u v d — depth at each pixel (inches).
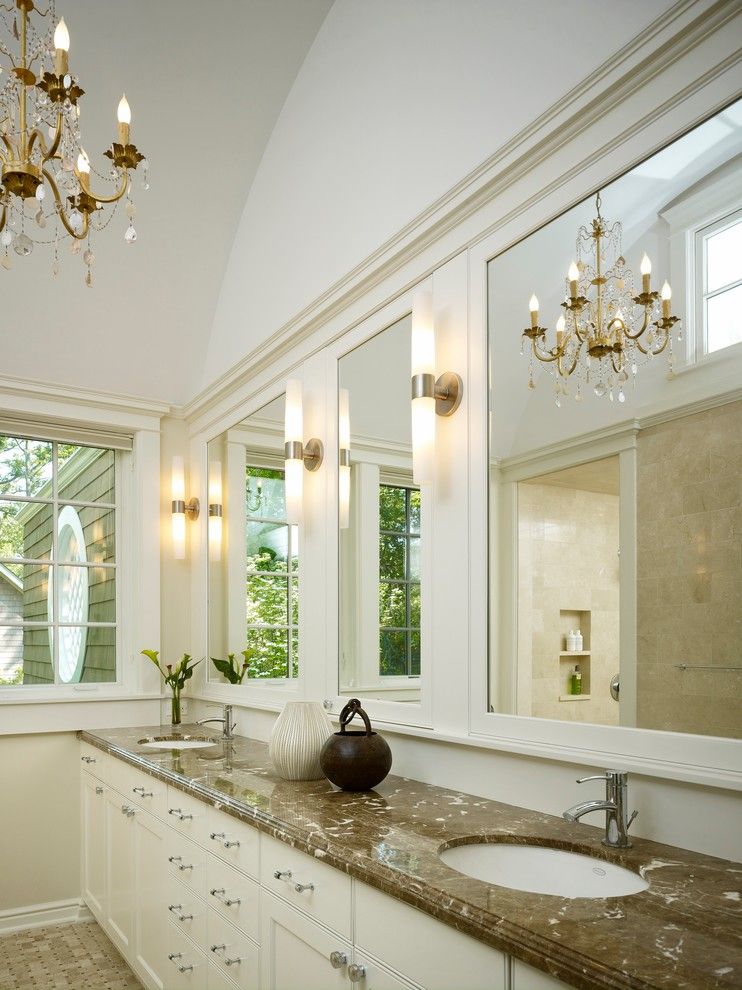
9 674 149.3
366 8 115.0
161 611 164.6
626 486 65.6
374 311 105.2
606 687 66.1
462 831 66.5
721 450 58.0
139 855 114.7
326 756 84.4
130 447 167.0
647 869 54.9
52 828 147.4
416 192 100.0
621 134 68.4
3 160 72.5
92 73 126.3
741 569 56.1
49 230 138.6
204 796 87.4
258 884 76.8
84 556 161.3
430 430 87.7
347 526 108.6
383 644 98.4
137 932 114.8
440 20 97.3
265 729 130.5
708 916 46.6
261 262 142.5
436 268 92.9
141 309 154.8
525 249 79.4
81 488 162.6
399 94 105.1
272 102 137.6
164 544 167.2
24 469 155.5
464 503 85.3
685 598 59.9
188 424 173.0
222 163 143.3
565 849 62.2
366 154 112.0
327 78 124.5
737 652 56.1
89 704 152.0
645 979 38.4
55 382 152.9
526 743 74.3
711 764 57.2
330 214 120.5
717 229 59.4
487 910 47.6
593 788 67.9
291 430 118.6
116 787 127.6
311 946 66.8
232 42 128.6
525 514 76.7
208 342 164.7
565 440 72.5
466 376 86.6
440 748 86.9
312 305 117.2
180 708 159.6
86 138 131.8
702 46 61.7
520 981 45.4
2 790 143.6
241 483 144.7
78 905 147.4
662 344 63.2
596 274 70.3
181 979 96.6
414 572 93.2
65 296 146.9
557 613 71.6
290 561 124.6
